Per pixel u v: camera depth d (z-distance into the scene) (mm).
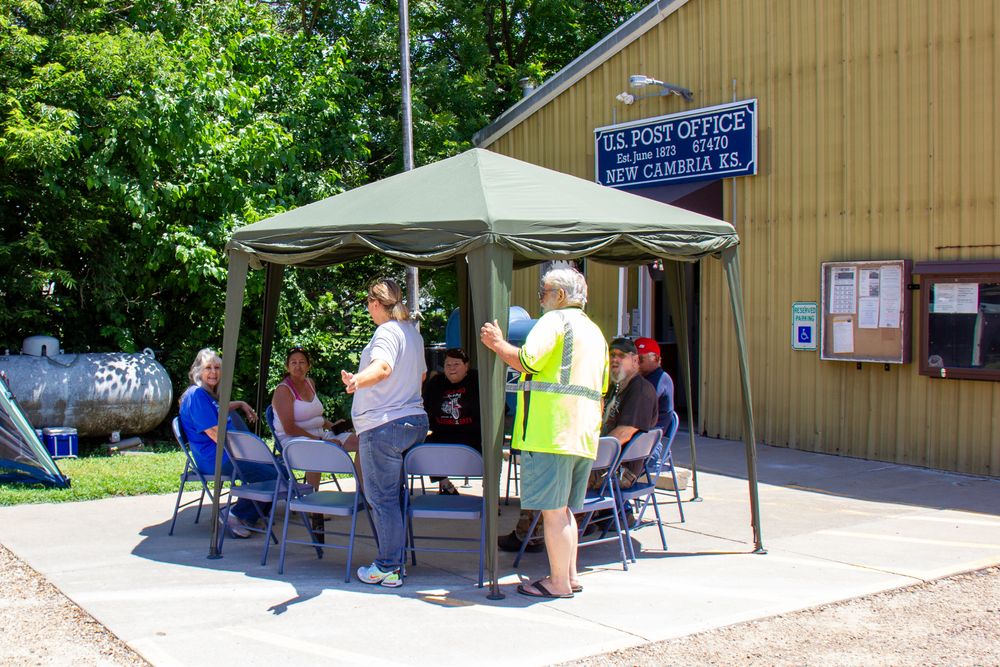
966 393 8578
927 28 8820
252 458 5965
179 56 11188
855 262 9250
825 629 4598
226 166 11195
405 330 5363
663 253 5719
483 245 5016
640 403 5879
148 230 10516
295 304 12242
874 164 9258
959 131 8617
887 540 6348
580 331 4969
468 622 4660
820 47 9688
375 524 5520
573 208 5508
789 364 10039
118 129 10148
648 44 11453
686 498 7785
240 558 5930
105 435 10383
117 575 5500
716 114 10617
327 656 4188
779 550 6105
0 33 9906
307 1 17109
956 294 8484
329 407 12594
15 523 6867
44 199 10422
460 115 16953
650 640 4418
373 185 6359
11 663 4145
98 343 11367
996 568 5672
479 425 6941
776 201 10133
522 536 6137
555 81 12539
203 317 11953
